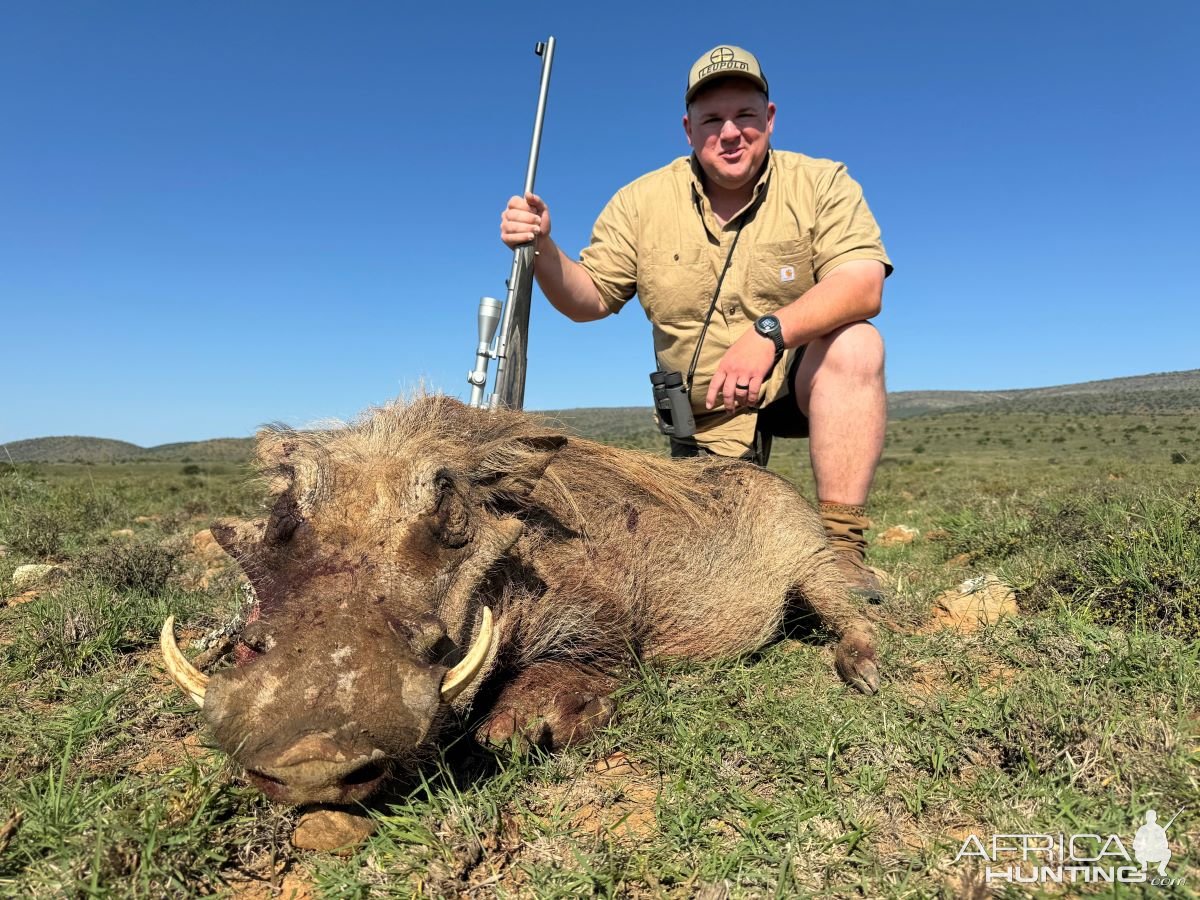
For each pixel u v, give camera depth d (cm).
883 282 164
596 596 133
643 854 81
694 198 183
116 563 187
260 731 74
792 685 129
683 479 163
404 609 88
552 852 82
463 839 83
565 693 119
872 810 88
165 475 794
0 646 148
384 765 81
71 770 103
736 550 158
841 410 162
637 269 191
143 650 151
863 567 165
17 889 77
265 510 119
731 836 85
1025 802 86
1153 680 112
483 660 86
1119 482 296
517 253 165
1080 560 163
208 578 203
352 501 97
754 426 187
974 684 117
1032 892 72
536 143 167
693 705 119
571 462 152
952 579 191
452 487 104
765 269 177
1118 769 90
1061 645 128
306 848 84
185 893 77
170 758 107
